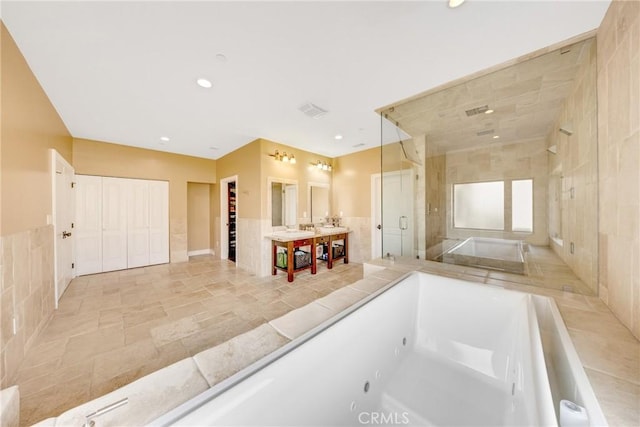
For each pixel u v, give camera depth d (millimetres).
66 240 3176
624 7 1152
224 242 5156
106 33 1551
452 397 1369
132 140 3959
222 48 1705
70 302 2729
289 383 896
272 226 4039
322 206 4988
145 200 4457
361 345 1291
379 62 1865
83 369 1614
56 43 1636
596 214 1517
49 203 2393
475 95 2389
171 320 2312
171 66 1914
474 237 3852
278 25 1489
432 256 3082
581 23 1429
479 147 3844
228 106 2662
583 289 1600
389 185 3143
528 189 3465
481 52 1738
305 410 955
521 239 3496
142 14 1399
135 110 2750
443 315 1790
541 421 664
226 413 698
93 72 1988
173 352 1813
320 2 1321
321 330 1112
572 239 2074
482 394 1380
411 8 1357
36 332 1954
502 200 3672
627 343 1021
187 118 3010
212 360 895
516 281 1804
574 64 1831
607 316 1255
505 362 1467
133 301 2770
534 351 950
